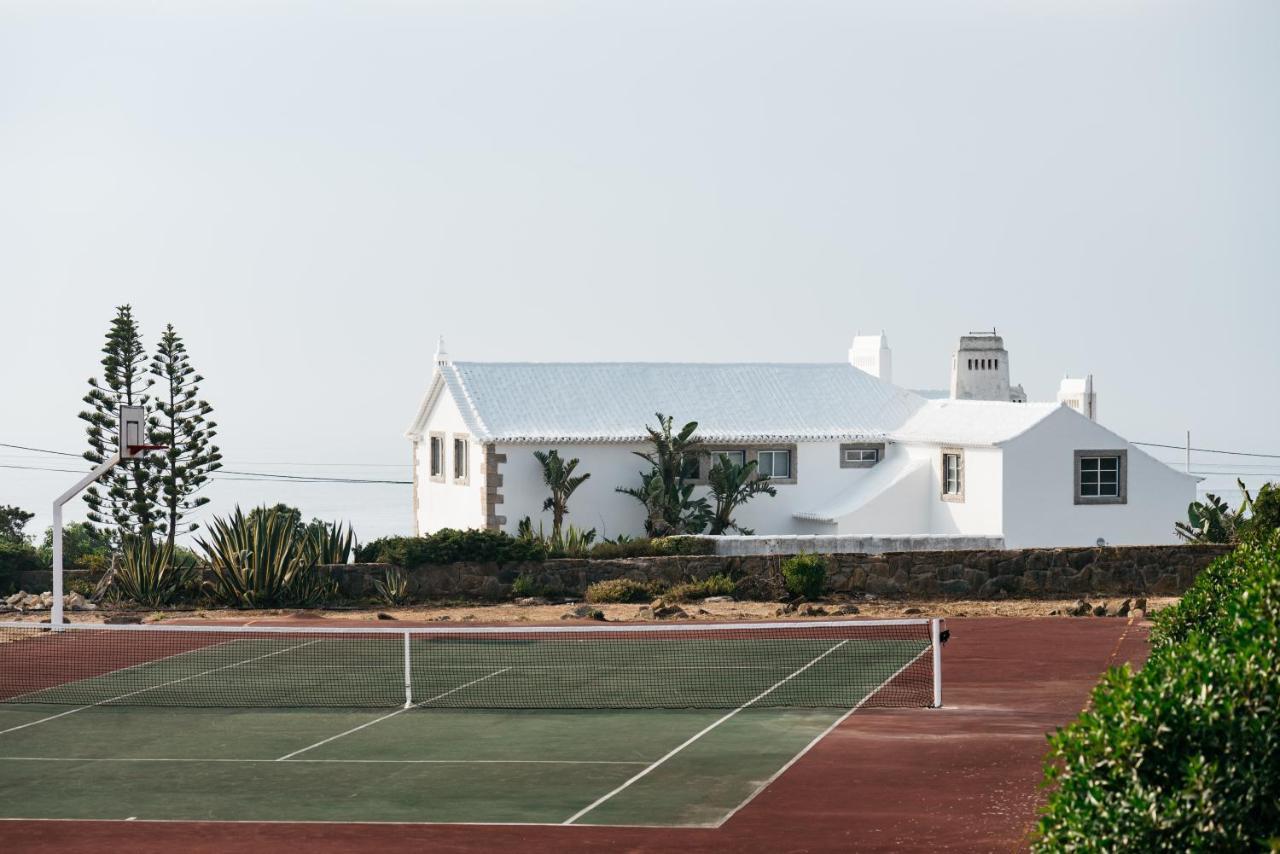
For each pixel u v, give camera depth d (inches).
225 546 1414.9
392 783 674.8
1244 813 360.2
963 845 557.3
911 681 927.7
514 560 1450.5
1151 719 371.2
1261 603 470.9
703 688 913.5
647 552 1616.6
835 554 1441.9
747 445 1961.1
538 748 746.8
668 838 576.1
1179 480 1905.8
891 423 2055.9
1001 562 1445.6
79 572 1488.7
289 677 973.8
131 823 613.3
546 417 1952.5
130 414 1142.3
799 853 552.7
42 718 843.4
